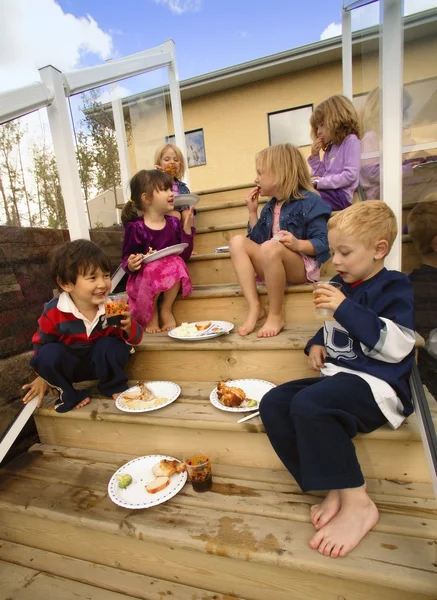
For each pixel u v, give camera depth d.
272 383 1.33
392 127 1.20
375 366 0.98
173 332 1.53
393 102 1.18
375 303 1.00
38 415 1.41
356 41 2.26
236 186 2.83
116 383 1.41
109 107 2.28
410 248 1.19
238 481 1.09
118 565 1.05
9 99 1.27
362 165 2.02
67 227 1.71
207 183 6.26
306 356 1.30
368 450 1.02
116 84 2.38
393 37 1.14
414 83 1.25
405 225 1.22
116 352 1.36
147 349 1.47
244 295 1.56
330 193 2.10
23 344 1.41
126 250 1.77
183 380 1.48
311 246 1.49
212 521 0.94
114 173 2.32
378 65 1.39
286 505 0.97
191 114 6.12
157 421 1.19
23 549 1.15
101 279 1.28
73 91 1.67
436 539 0.82
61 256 1.25
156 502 1.00
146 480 1.11
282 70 5.36
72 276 1.24
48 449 1.39
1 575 1.11
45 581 1.07
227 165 6.09
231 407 1.17
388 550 0.80
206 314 1.71
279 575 0.87
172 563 0.98
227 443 1.16
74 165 1.64
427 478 1.00
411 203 1.19
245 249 1.56
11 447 1.38
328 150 2.33
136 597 0.99
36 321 1.49
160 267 1.62
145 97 2.84
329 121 2.15
